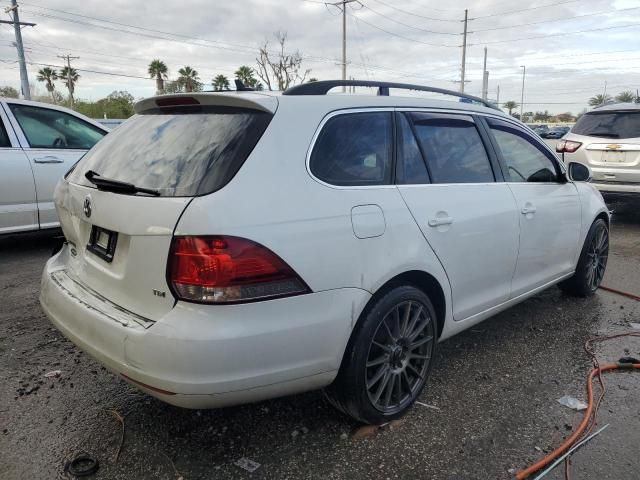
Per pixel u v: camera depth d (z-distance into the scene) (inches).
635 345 155.5
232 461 101.0
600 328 168.1
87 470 97.1
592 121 339.0
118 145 114.8
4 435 107.4
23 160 232.2
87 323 98.0
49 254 243.1
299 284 91.3
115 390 125.4
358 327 103.2
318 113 104.2
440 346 153.1
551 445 107.2
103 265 101.8
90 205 103.4
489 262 135.0
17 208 231.9
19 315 169.2
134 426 111.3
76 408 117.6
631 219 359.3
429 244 115.4
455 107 137.1
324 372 98.0
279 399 122.6
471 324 136.4
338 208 98.7
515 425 113.9
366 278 101.4
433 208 117.9
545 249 159.6
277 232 89.4
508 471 99.1
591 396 124.0
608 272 230.7
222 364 85.0
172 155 98.7
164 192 91.3
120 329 90.4
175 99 110.0
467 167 134.3
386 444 106.8
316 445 106.1
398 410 113.7
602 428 113.0
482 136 142.0
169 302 87.5
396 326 110.7
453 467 100.2
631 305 189.3
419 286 119.7
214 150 93.6
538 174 159.9
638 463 101.9
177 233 85.3
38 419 113.2
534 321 173.2
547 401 123.7
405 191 114.0
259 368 88.7
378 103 116.9
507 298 147.3
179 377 84.6
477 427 113.0
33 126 240.5
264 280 87.4
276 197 91.4
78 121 258.5
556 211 162.6
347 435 109.6
